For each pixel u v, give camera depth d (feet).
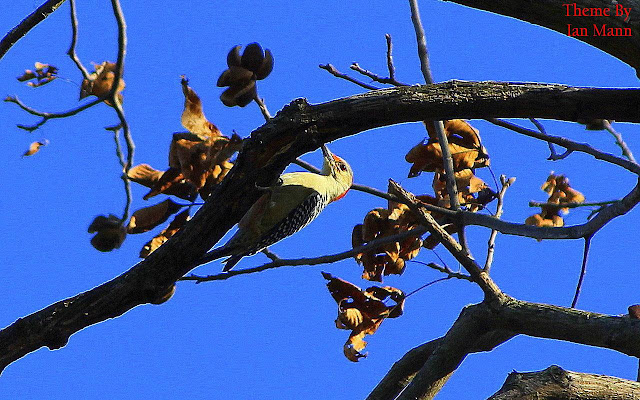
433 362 30.45
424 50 34.60
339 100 26.27
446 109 25.81
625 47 24.17
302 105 26.32
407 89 26.03
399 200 32.81
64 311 29.63
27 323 29.60
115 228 30.04
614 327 27.81
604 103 25.27
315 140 26.30
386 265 34.63
